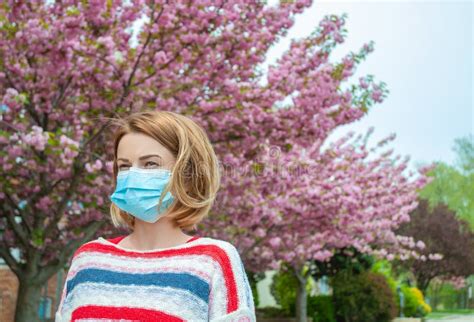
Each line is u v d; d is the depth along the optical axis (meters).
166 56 7.87
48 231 8.09
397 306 23.06
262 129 8.56
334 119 9.46
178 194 1.71
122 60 8.02
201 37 7.62
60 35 7.26
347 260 20.84
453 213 37.94
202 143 1.79
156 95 8.13
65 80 8.18
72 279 1.79
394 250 20.67
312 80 8.79
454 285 42.34
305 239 15.30
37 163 7.82
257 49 8.29
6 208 8.19
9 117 8.09
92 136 7.80
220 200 9.88
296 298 20.17
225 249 1.73
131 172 1.71
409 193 18.31
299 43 9.15
